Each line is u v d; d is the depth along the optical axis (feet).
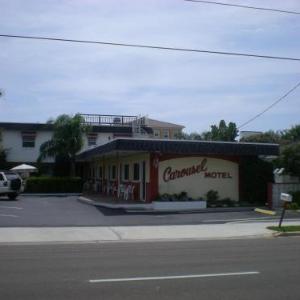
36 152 160.97
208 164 98.73
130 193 107.24
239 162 100.42
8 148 158.92
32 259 39.96
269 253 43.39
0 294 27.27
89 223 68.28
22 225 64.95
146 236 57.16
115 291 28.09
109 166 135.85
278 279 31.50
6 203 102.73
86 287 29.12
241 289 28.60
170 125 201.57
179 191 96.53
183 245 49.96
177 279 31.48
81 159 144.36
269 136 169.48
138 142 89.76
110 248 47.44
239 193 100.01
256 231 61.62
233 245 49.70
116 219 73.87
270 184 91.61
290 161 102.63
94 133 163.84
